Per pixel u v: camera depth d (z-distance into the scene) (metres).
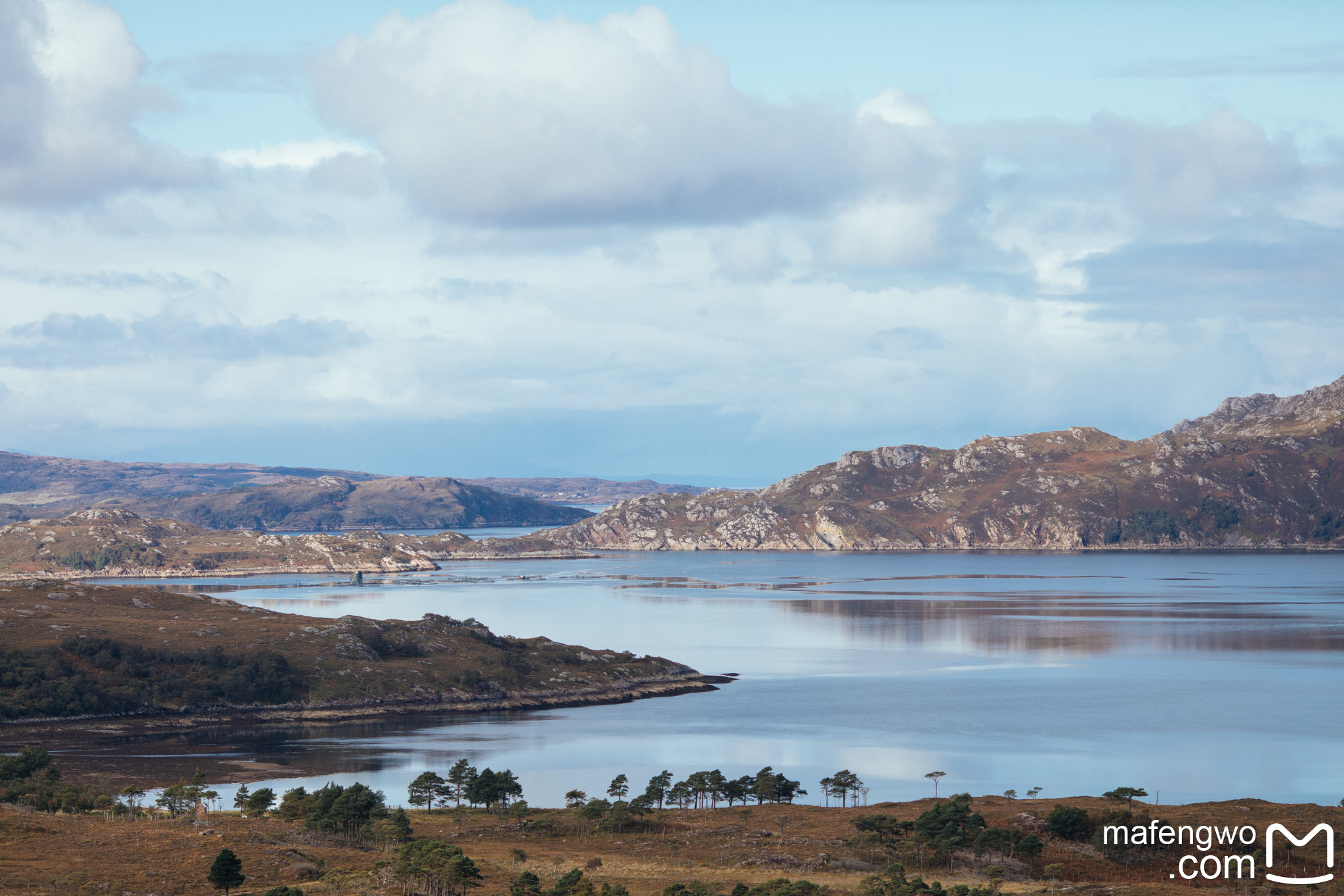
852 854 132.62
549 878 119.81
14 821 128.12
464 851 134.88
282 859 119.50
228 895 105.06
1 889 103.56
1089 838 134.12
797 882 114.50
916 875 123.56
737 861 130.38
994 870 123.19
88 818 145.00
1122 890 114.12
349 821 144.38
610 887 114.56
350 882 112.00
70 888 104.75
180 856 117.75
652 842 141.88
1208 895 113.50
